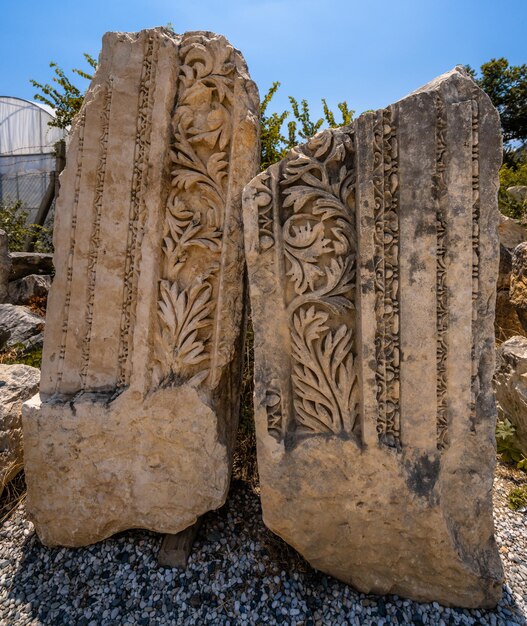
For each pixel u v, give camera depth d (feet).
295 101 12.80
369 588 5.67
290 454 5.63
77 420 6.37
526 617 5.44
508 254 14.94
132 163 6.49
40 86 18.98
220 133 6.45
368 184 5.42
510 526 6.95
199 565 6.18
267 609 5.55
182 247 6.47
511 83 42.65
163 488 6.34
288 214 5.76
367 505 5.52
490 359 5.39
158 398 6.31
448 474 5.51
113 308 6.56
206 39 6.49
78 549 6.53
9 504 7.41
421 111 5.35
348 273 5.61
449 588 5.50
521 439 9.00
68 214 6.64
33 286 18.08
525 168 24.36
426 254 5.36
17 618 5.50
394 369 5.46
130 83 6.51
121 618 5.48
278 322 5.70
